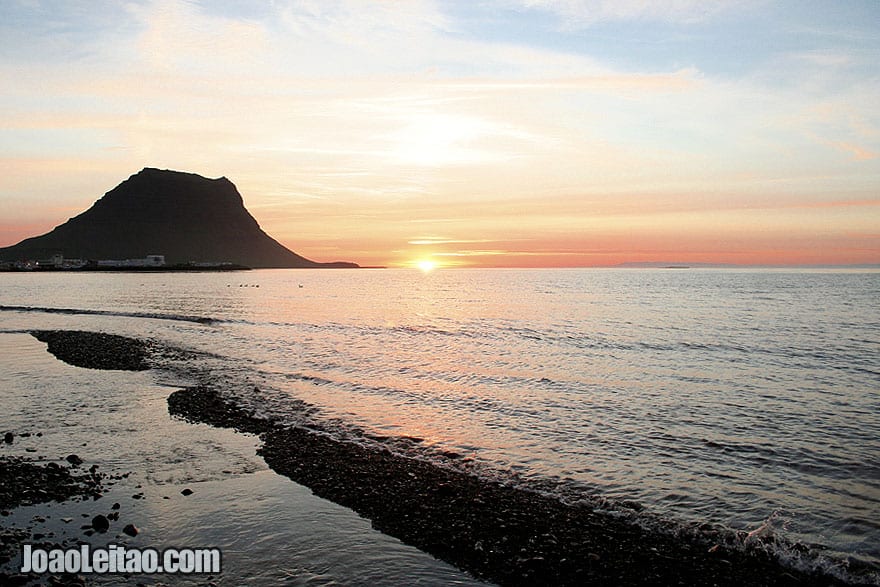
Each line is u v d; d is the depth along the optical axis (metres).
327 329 47.69
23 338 41.16
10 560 9.41
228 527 11.09
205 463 14.74
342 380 25.88
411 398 22.38
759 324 47.94
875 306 67.31
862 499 12.49
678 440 16.83
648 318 54.22
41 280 188.75
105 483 13.13
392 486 13.38
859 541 10.64
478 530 11.15
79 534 10.52
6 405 20.75
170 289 131.00
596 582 9.39
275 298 97.00
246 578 9.23
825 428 17.84
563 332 43.84
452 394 23.00
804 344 36.19
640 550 10.41
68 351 34.31
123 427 17.97
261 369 28.69
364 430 18.08
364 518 11.66
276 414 19.94
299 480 13.69
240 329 47.81
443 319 56.22
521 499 12.69
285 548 10.30
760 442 16.52
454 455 15.69
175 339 40.88
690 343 37.03
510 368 28.81
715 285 133.12
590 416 19.52
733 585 9.34
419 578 9.39
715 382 24.97
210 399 21.78
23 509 11.55
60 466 14.07
